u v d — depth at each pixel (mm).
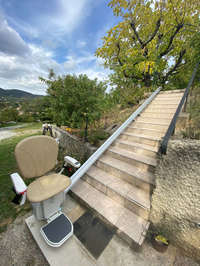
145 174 2043
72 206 2006
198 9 4961
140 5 5023
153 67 5129
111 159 2576
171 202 1378
